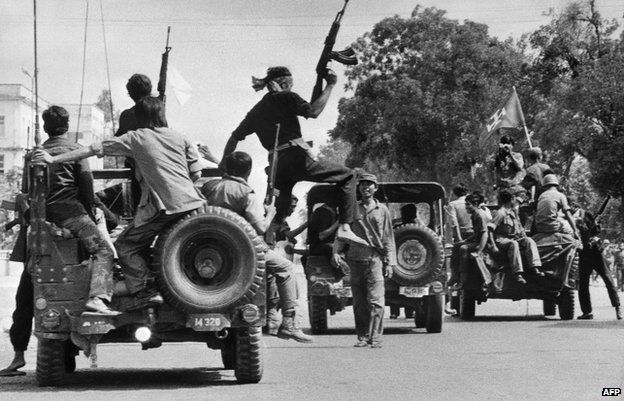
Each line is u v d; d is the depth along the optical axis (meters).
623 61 65.75
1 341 15.97
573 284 19.91
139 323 9.82
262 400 8.96
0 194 64.81
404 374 10.90
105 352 14.25
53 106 10.36
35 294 9.90
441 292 16.94
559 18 71.19
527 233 21.06
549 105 70.88
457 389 9.54
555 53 71.06
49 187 9.98
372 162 80.62
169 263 9.74
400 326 19.17
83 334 9.75
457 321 20.03
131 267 9.84
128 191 12.49
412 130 74.62
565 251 19.88
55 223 9.98
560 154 66.94
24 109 101.88
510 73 71.75
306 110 12.90
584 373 10.66
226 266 9.91
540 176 22.09
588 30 71.38
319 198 17.83
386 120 74.56
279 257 11.06
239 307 9.89
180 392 9.56
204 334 10.21
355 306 14.55
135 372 11.57
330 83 13.16
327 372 11.20
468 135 72.19
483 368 11.33
